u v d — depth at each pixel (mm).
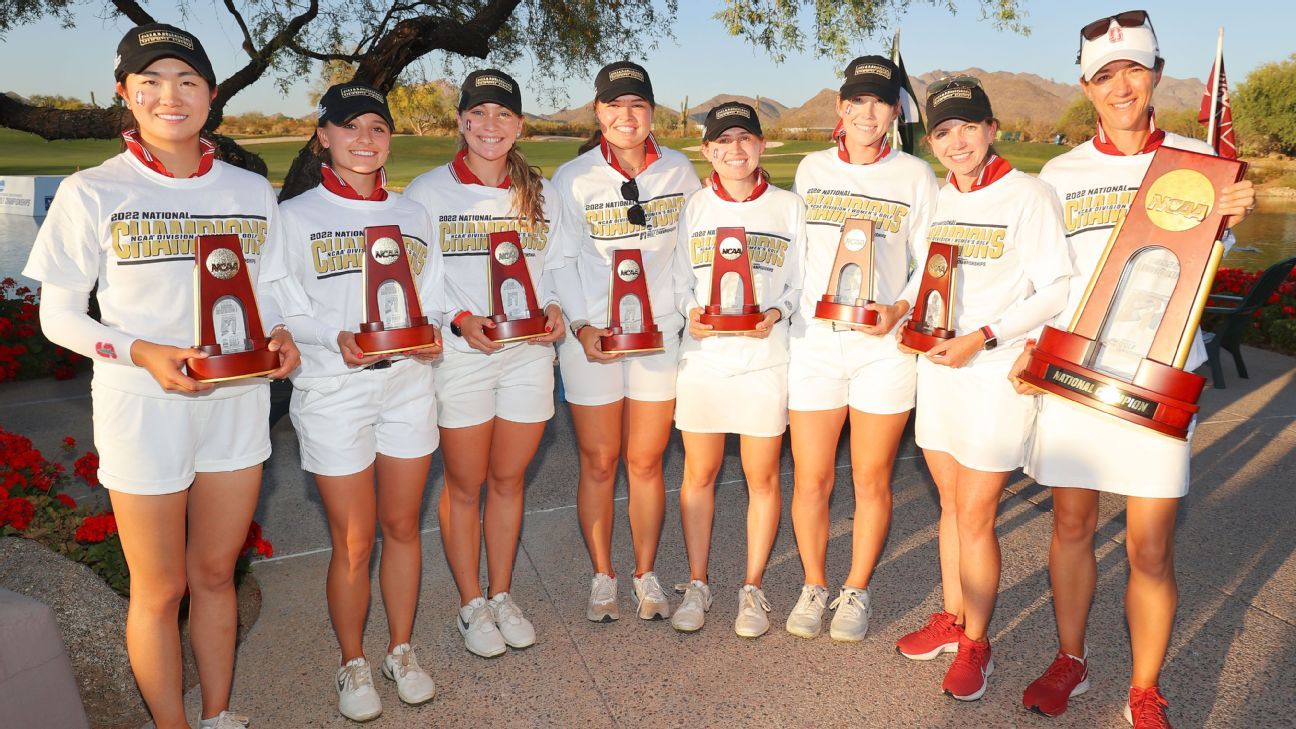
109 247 2162
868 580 3314
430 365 2850
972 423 2797
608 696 2861
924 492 4754
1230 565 3777
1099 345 2400
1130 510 2549
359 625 2807
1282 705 2764
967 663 2854
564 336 3291
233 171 2400
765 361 3160
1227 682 2891
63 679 2229
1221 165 2244
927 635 3098
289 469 5078
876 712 2773
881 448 3148
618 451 3365
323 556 3934
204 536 2461
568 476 5000
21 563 2854
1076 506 2676
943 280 2787
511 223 3002
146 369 2203
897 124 5988
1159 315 2398
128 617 2396
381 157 2670
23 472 3336
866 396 3115
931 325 2855
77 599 2746
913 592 3586
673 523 4336
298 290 2615
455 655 3123
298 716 2768
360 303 2705
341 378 2635
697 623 3246
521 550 4008
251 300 2279
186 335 2283
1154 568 2531
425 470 2842
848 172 3125
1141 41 2445
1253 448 5391
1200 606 3410
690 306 3189
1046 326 2500
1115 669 2996
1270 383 7059
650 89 3084
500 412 3119
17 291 8055
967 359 2740
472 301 2996
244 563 3561
